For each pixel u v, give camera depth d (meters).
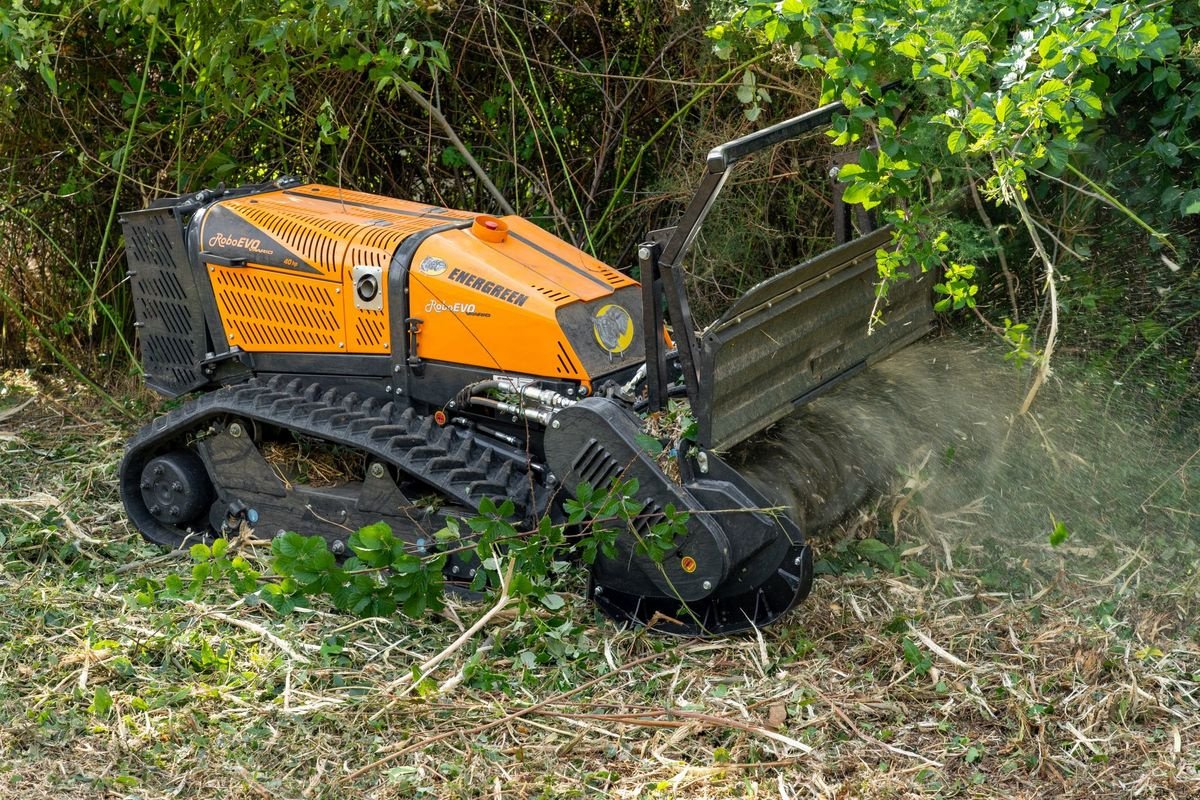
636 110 6.27
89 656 3.78
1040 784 3.29
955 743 3.45
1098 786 3.27
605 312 4.27
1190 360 4.96
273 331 4.66
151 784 3.24
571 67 6.27
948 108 3.99
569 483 3.92
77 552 4.61
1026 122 3.68
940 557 4.45
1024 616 4.09
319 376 4.62
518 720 3.53
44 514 4.85
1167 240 4.48
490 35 6.17
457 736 3.46
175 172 6.17
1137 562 4.39
